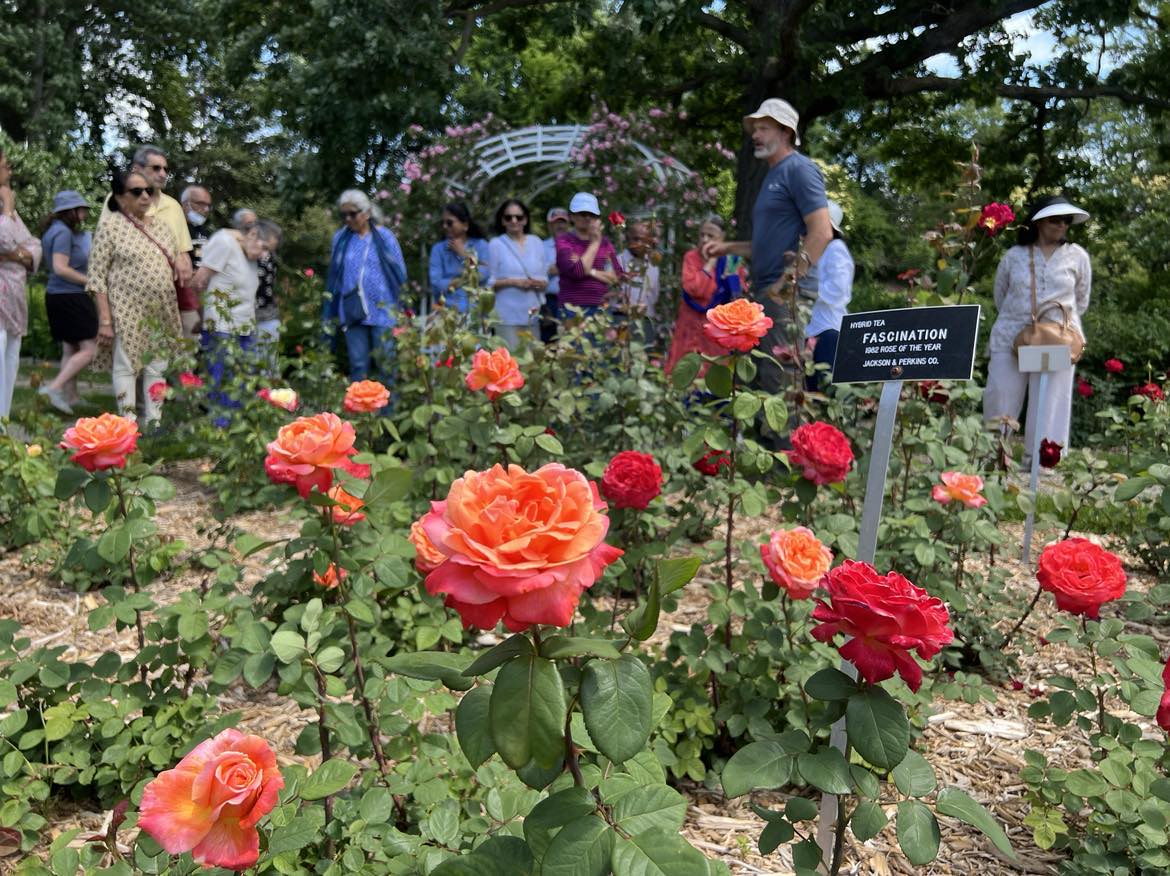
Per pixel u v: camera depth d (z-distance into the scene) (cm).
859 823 121
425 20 1227
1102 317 1252
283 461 178
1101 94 1238
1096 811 190
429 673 102
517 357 378
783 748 125
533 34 1553
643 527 297
